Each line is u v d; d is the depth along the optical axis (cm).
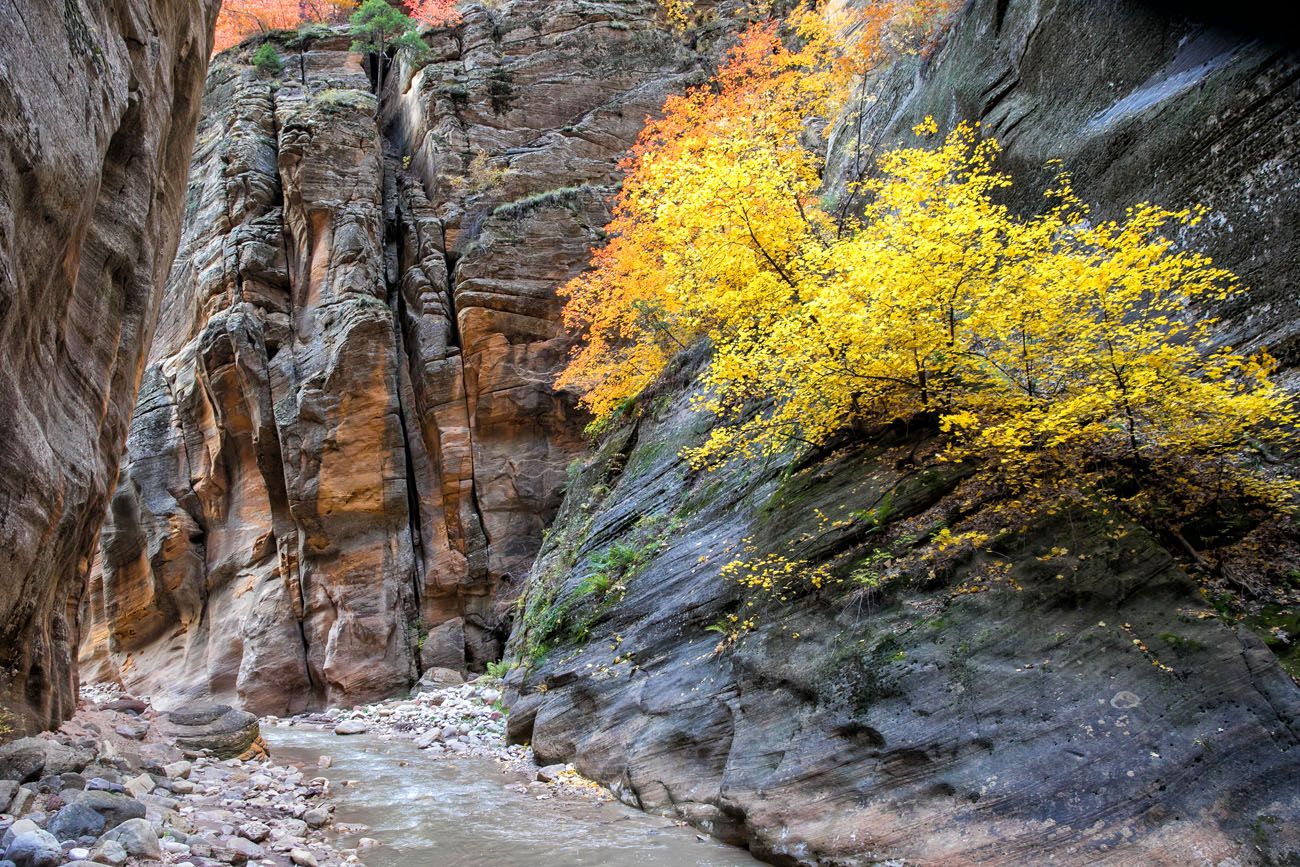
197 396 2162
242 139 2362
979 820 505
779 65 1443
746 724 680
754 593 778
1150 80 895
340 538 1970
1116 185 884
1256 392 587
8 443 544
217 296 2180
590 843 624
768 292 905
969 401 716
